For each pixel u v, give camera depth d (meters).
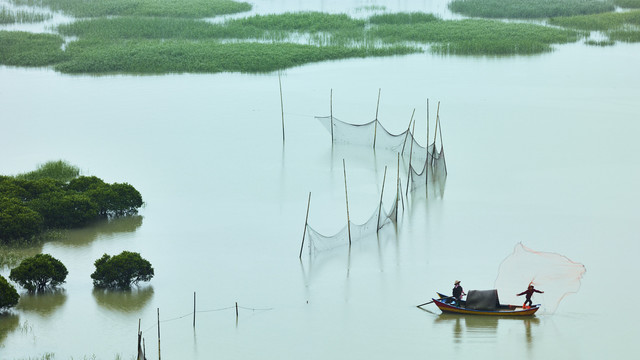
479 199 74.19
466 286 55.66
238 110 108.56
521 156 87.38
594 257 60.62
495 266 59.16
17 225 63.12
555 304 52.84
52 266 55.38
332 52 143.25
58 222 66.56
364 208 72.50
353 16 181.88
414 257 61.28
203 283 56.84
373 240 65.00
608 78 126.12
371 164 86.00
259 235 66.12
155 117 104.56
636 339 48.31
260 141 94.25
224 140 94.38
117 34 154.62
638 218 68.81
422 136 95.06
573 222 68.12
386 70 133.38
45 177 76.06
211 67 133.38
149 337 48.84
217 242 64.44
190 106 110.62
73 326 50.16
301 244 64.19
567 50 150.12
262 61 134.88
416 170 83.25
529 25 165.38
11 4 195.00
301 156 88.69
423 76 128.50
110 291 55.38
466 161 85.75
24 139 93.75
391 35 159.00
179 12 180.12
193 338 48.72
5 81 125.44
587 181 78.81
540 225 67.50
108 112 106.94
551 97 114.25
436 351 47.00
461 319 51.34
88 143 92.44
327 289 55.91
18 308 52.59
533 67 135.00
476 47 147.12
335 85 122.88
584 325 50.16
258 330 49.81
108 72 132.75
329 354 46.72
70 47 143.88
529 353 46.62
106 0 194.88
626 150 89.25
